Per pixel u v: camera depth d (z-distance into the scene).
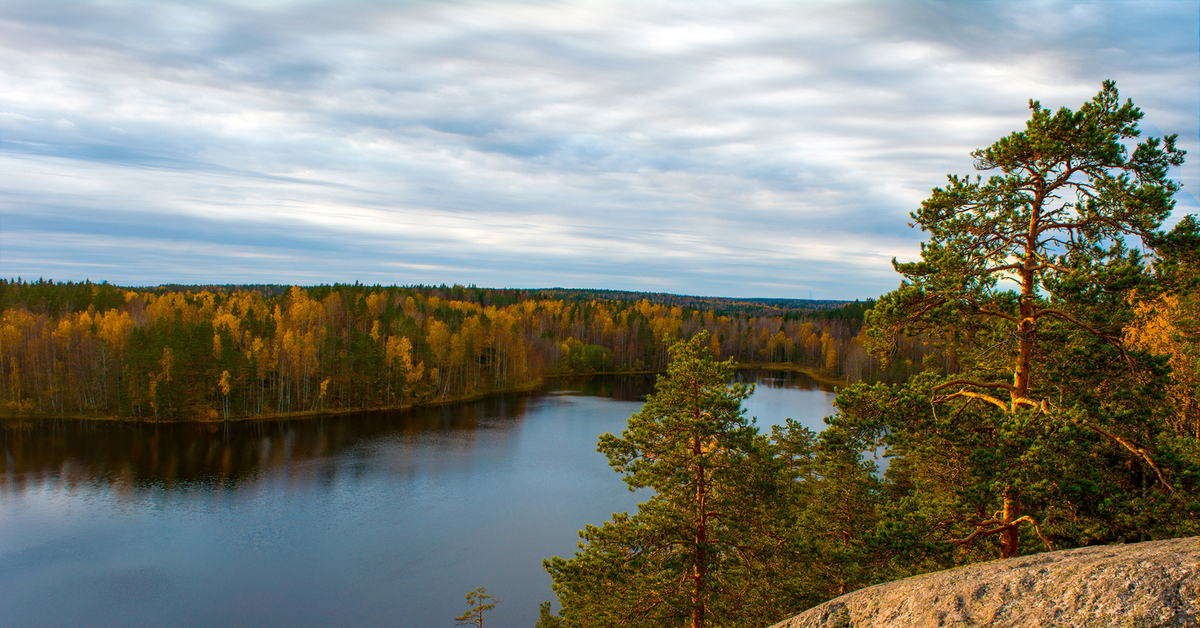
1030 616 8.55
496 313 138.00
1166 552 8.80
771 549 17.36
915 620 9.50
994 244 13.63
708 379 17.47
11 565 37.56
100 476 54.66
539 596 34.31
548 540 41.53
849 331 166.50
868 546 13.18
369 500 48.75
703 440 17.53
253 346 84.94
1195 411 18.06
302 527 43.44
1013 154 13.24
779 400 94.19
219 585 35.44
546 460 60.47
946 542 13.16
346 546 40.47
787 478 21.62
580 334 151.62
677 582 17.66
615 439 18.31
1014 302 13.44
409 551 39.72
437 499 49.06
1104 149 12.20
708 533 18.03
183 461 59.66
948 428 13.86
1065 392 13.68
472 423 79.25
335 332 109.50
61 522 44.00
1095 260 12.73
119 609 33.06
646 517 18.30
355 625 31.69
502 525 43.88
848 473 22.22
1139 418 12.86
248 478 54.34
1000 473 12.82
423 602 33.75
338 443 67.50
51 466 57.56
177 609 33.06
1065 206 13.36
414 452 63.50
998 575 9.55
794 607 17.98
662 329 153.00
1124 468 13.56
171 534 42.22
